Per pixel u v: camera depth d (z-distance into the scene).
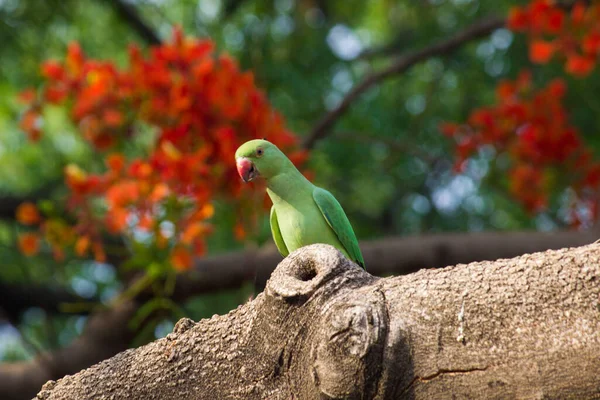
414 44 18.31
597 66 16.12
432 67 18.30
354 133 14.58
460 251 11.88
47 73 10.02
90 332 12.09
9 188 17.12
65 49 16.25
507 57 16.84
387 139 16.20
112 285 16.27
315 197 7.61
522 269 4.03
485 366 3.91
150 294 11.55
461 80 17.53
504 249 11.77
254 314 4.56
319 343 4.15
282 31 16.70
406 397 4.02
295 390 4.38
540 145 12.16
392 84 18.34
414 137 17.33
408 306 4.11
